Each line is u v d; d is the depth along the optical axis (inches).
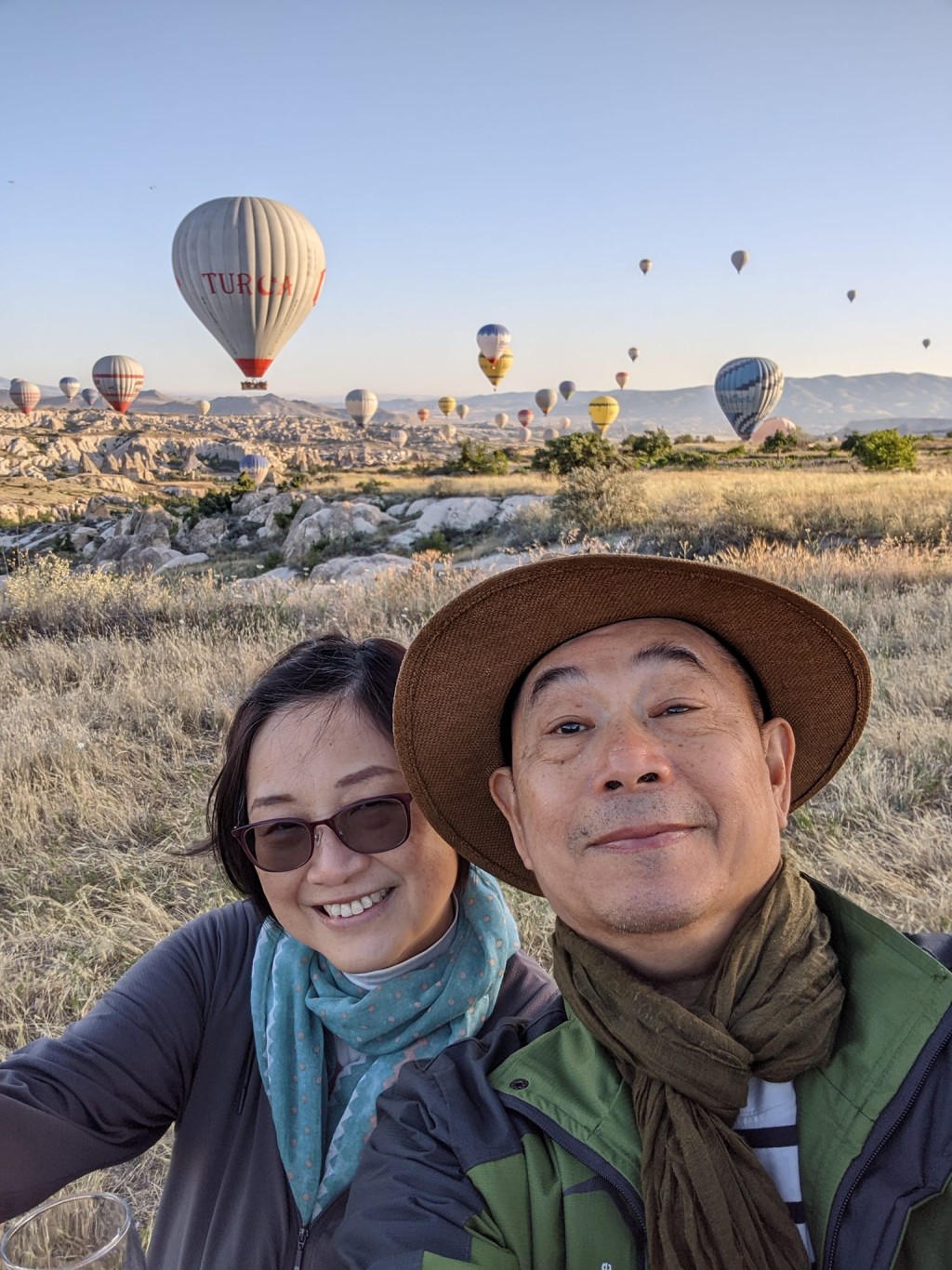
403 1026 62.9
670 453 2180.1
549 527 850.8
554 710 50.9
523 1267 46.9
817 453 2687.0
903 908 151.2
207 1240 62.8
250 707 64.0
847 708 59.7
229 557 1283.2
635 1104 48.6
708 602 52.7
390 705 62.9
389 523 1106.7
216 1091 65.5
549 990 71.8
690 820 47.5
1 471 5871.1
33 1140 58.5
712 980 49.4
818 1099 48.9
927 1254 45.4
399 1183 49.9
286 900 62.8
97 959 149.0
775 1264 44.3
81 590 446.3
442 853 63.7
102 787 219.0
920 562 451.5
